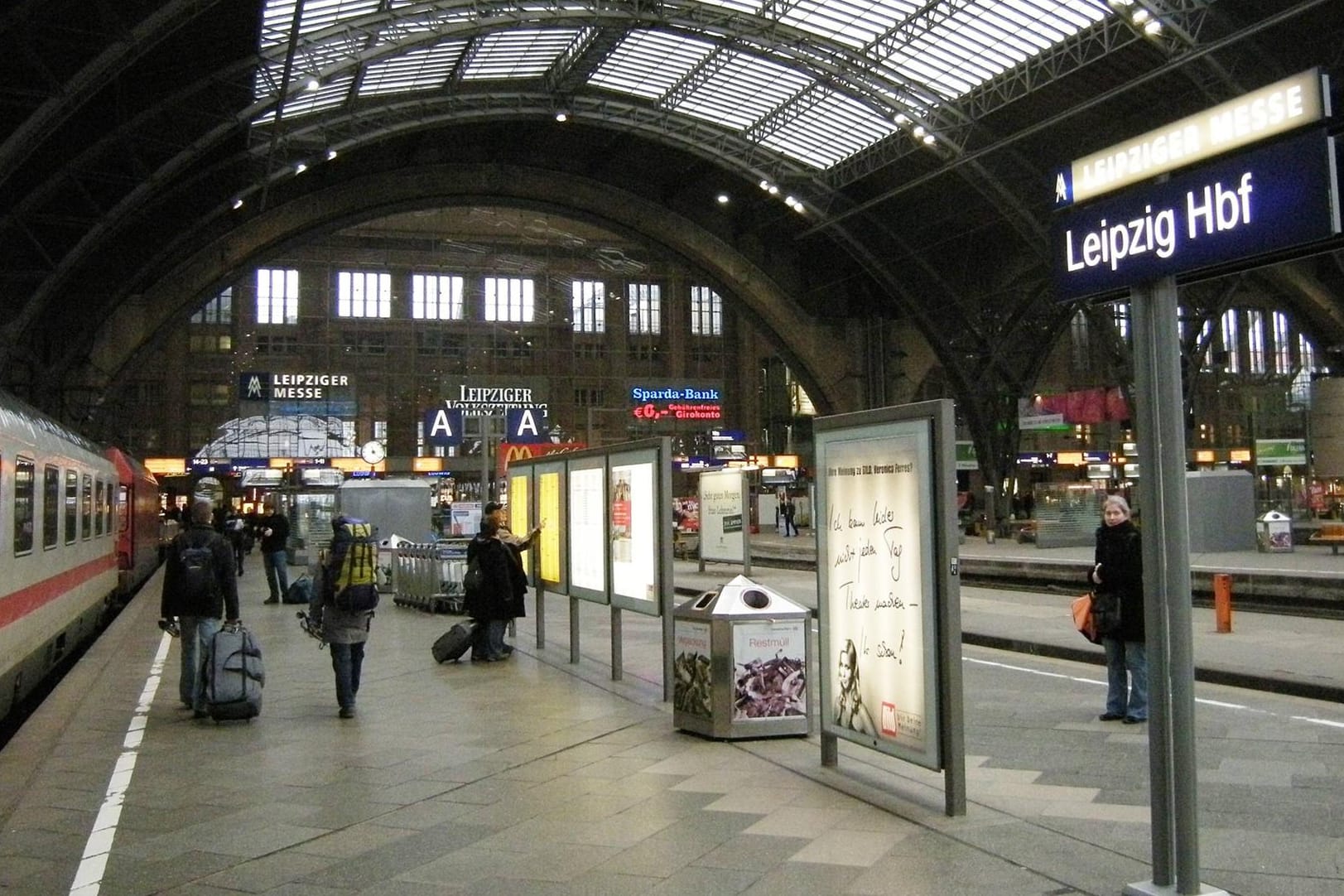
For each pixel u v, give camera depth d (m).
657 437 10.34
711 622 8.42
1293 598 17.44
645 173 49.56
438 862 5.62
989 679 11.62
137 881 5.42
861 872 5.27
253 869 5.58
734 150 43.47
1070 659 13.24
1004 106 33.16
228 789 7.20
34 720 9.73
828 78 35.00
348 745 8.52
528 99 40.25
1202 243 4.25
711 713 8.39
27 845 6.04
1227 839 5.85
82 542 14.90
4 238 34.12
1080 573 21.89
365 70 33.94
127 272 39.44
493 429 32.34
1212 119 4.21
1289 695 10.52
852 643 7.07
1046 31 30.06
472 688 11.11
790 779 7.15
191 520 10.13
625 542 11.14
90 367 43.81
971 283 46.69
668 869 5.41
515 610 12.98
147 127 30.23
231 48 27.16
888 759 7.75
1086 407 44.97
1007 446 48.66
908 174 41.50
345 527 9.76
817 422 7.41
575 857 5.64
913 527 6.39
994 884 5.06
